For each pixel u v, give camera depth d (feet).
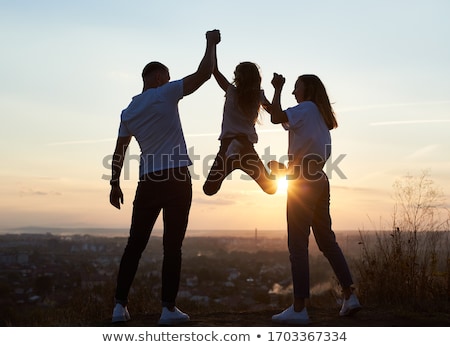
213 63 13.44
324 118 13.85
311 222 13.61
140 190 13.30
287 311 13.50
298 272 13.34
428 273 17.80
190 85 13.28
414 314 14.70
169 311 13.15
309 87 14.02
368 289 17.78
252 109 13.92
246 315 14.80
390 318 14.24
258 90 13.98
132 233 13.42
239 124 14.06
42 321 16.39
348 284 14.10
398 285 17.38
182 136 13.46
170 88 13.19
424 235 18.40
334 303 18.20
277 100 13.53
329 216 14.15
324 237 14.15
